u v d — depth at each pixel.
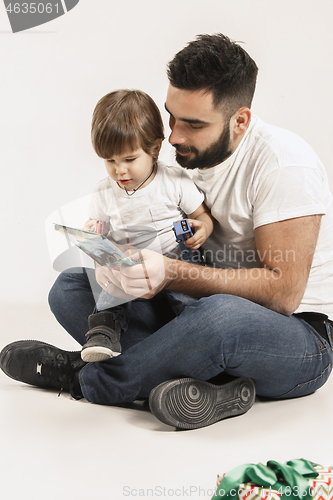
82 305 1.26
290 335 1.04
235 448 0.90
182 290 1.11
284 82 2.17
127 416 1.05
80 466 0.82
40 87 2.41
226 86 1.09
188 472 0.81
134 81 2.24
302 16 2.16
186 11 2.17
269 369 1.05
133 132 1.29
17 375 1.20
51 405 1.10
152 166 1.39
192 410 0.97
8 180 2.51
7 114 2.45
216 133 1.14
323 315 1.14
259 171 1.13
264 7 2.14
